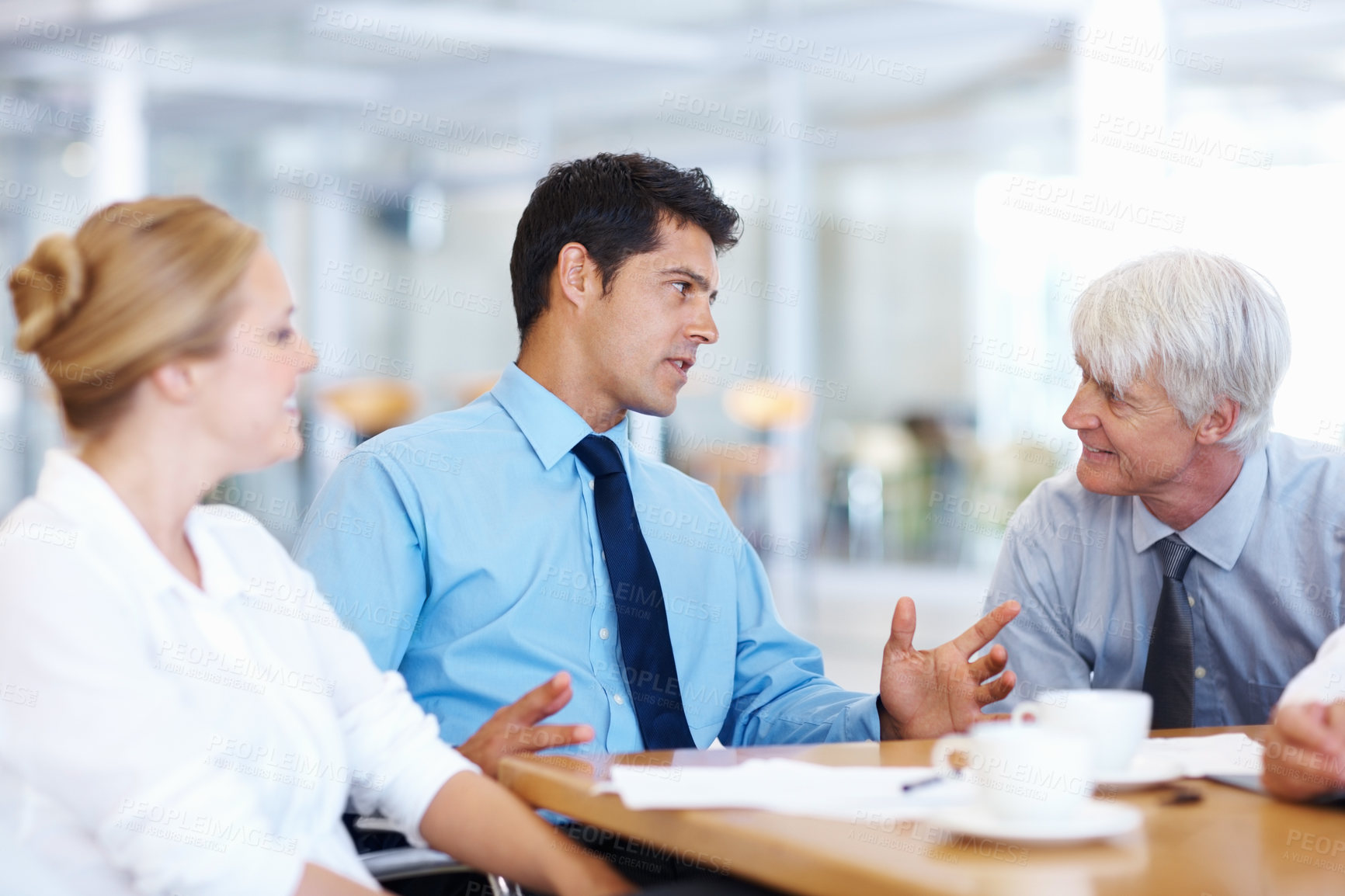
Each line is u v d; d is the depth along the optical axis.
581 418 1.96
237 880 1.10
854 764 1.31
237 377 1.21
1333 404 5.70
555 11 7.64
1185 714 1.84
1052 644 2.08
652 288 1.93
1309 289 5.80
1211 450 1.86
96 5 6.55
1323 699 1.22
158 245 1.18
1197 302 1.79
